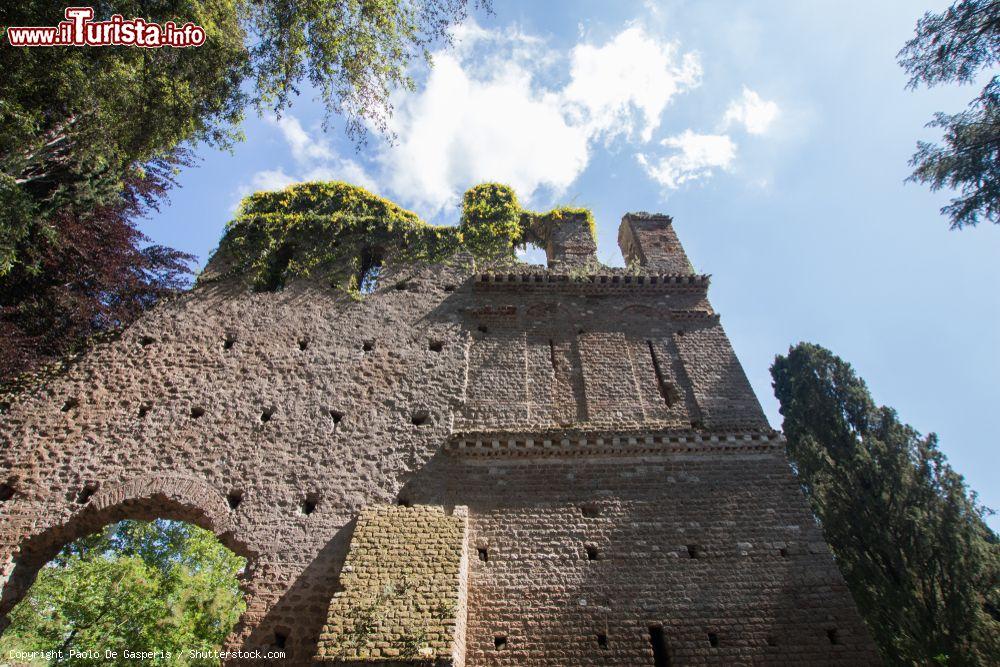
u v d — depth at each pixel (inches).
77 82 485.1
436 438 603.2
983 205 503.8
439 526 486.6
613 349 706.2
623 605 474.0
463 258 837.2
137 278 860.6
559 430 599.2
